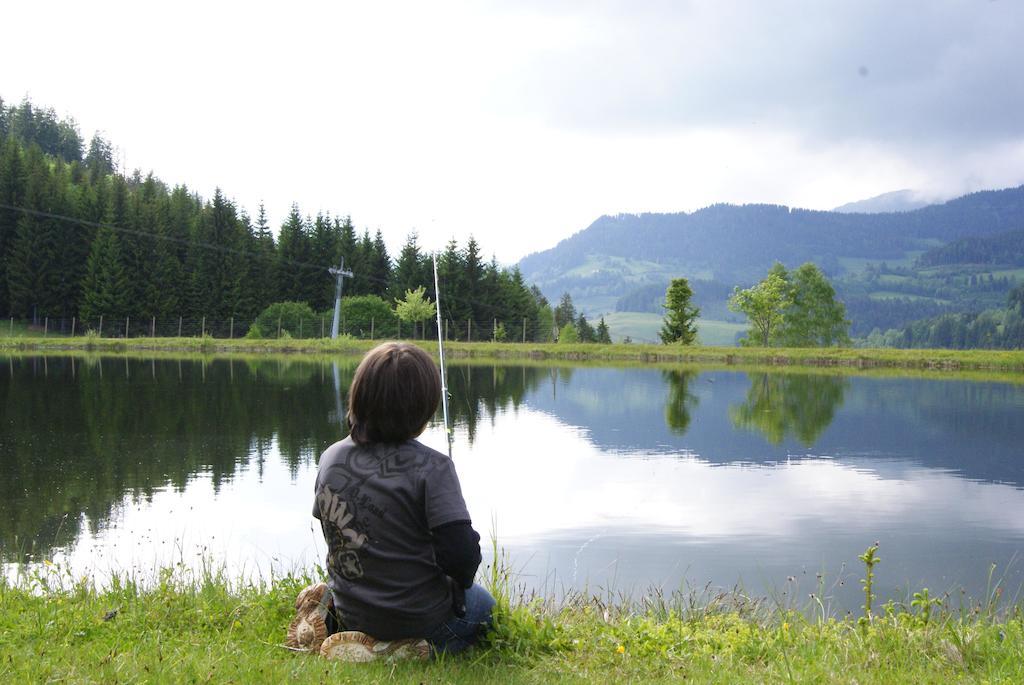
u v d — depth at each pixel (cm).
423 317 6612
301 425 1939
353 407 366
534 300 9362
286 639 415
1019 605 700
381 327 6700
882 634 481
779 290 8025
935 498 1284
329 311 6719
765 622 568
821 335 9200
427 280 7288
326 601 407
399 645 377
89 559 879
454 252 7338
